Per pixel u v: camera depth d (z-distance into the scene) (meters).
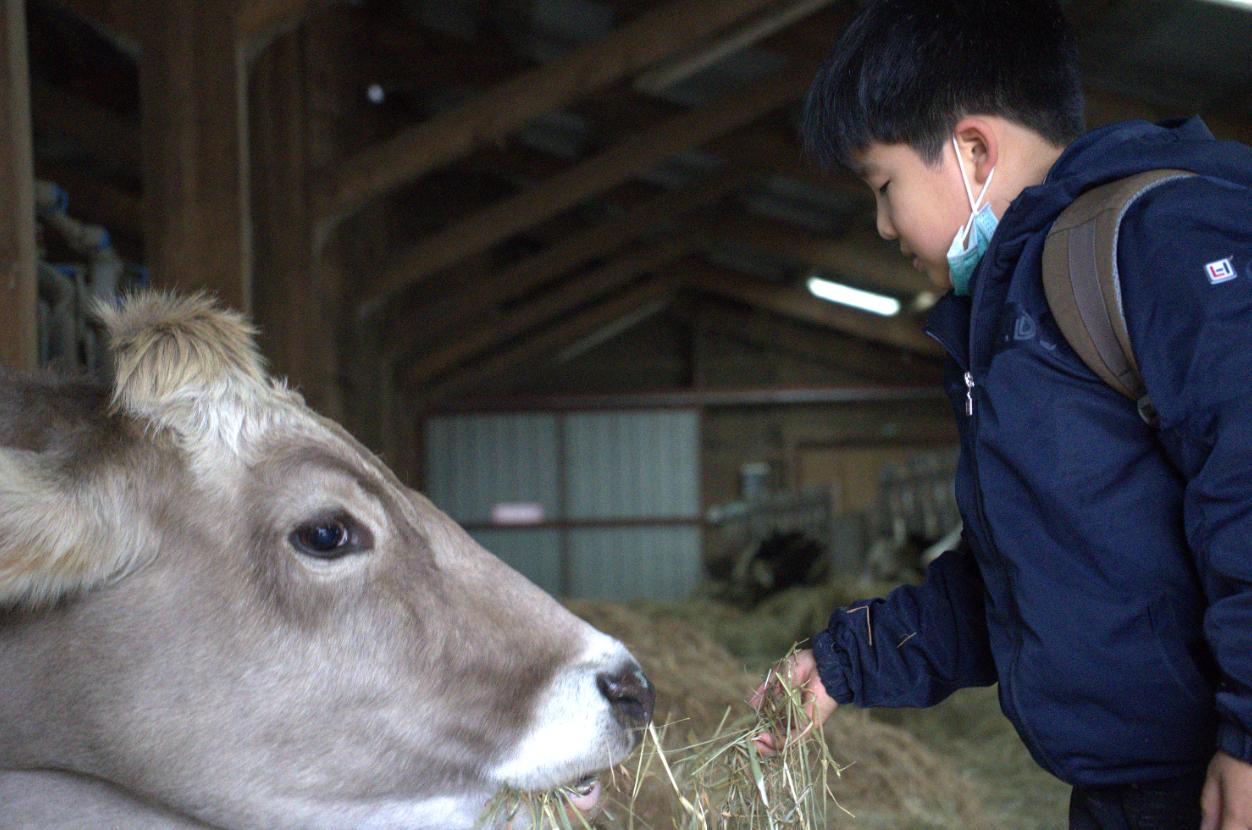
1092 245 1.28
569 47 10.33
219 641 1.43
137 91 9.73
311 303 6.52
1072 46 1.53
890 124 1.50
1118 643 1.32
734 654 6.95
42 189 3.61
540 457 18.00
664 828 2.01
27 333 2.48
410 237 14.24
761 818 1.72
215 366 1.48
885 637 1.75
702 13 6.79
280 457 1.47
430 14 10.47
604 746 1.53
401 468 14.35
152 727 1.42
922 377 17.94
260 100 6.39
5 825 1.44
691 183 12.36
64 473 1.37
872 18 1.53
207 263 4.30
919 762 3.62
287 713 1.44
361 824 1.49
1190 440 1.20
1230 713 1.15
